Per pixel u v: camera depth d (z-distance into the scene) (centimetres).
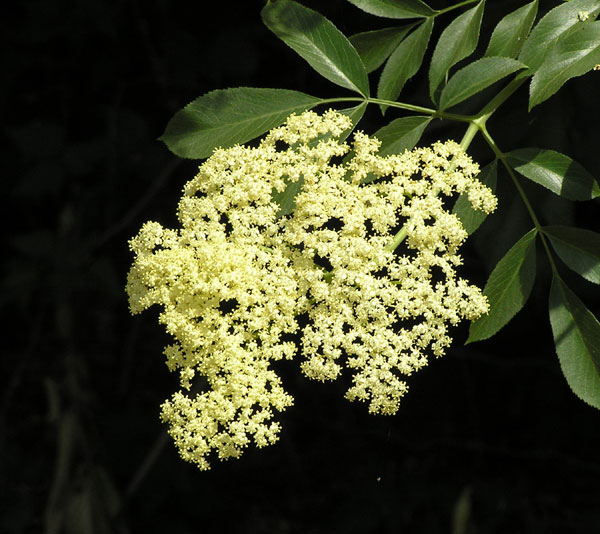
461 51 93
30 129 142
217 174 91
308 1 115
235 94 92
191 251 90
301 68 139
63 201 157
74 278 145
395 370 102
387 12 94
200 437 90
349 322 90
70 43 148
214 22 141
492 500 158
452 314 90
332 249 90
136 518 151
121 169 144
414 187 91
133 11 144
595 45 87
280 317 90
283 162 91
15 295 148
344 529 153
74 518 134
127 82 149
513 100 108
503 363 154
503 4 104
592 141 109
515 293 91
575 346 91
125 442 152
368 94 92
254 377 90
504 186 111
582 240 91
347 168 91
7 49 149
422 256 90
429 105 109
